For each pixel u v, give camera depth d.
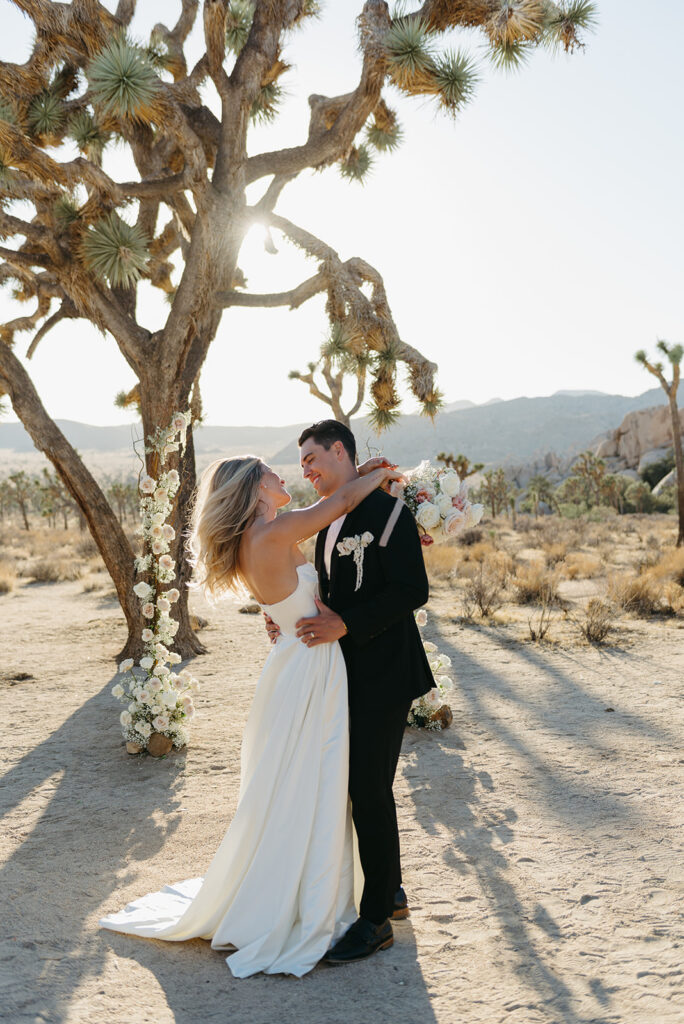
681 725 6.07
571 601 13.07
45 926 3.21
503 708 6.70
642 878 3.58
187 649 9.13
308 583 3.04
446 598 13.74
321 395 13.01
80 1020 2.51
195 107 9.21
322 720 2.98
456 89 7.08
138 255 7.67
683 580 14.49
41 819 4.48
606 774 5.04
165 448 6.45
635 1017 2.50
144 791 4.93
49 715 6.77
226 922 2.98
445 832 4.20
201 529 3.09
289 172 8.63
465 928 3.18
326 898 2.94
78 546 28.25
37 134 8.65
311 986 2.75
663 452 79.00
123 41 7.57
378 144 10.90
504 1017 2.53
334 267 8.38
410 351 8.65
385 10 7.70
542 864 3.77
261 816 3.01
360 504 3.11
